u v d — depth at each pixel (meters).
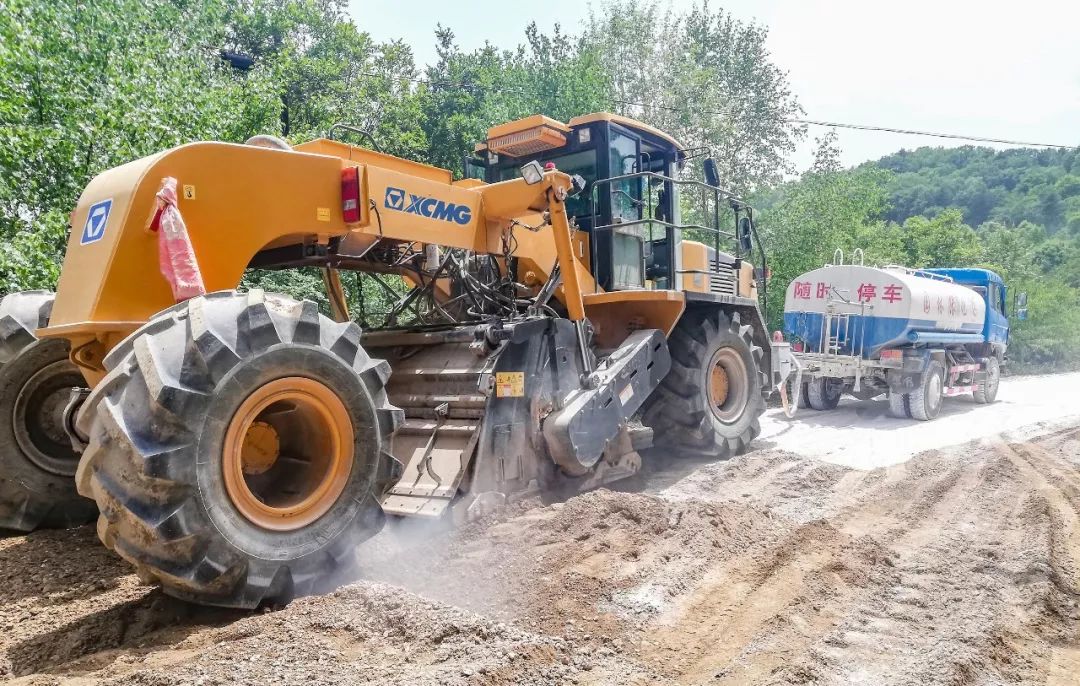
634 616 3.35
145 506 2.99
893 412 11.48
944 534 4.75
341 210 4.46
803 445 8.53
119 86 8.84
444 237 5.00
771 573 3.93
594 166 6.89
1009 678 2.85
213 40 14.61
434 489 4.58
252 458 3.66
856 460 7.50
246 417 3.29
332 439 3.62
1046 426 9.88
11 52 7.89
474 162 7.54
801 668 2.85
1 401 4.66
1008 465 6.79
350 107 17.78
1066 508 5.33
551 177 5.23
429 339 5.24
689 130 23.67
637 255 7.31
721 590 3.68
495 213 5.33
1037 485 6.10
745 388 7.64
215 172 3.93
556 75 20.69
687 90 23.73
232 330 3.31
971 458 7.37
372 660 2.74
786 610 3.45
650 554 4.09
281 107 11.95
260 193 4.11
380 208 4.55
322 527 3.54
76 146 8.12
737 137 26.55
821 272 12.36
